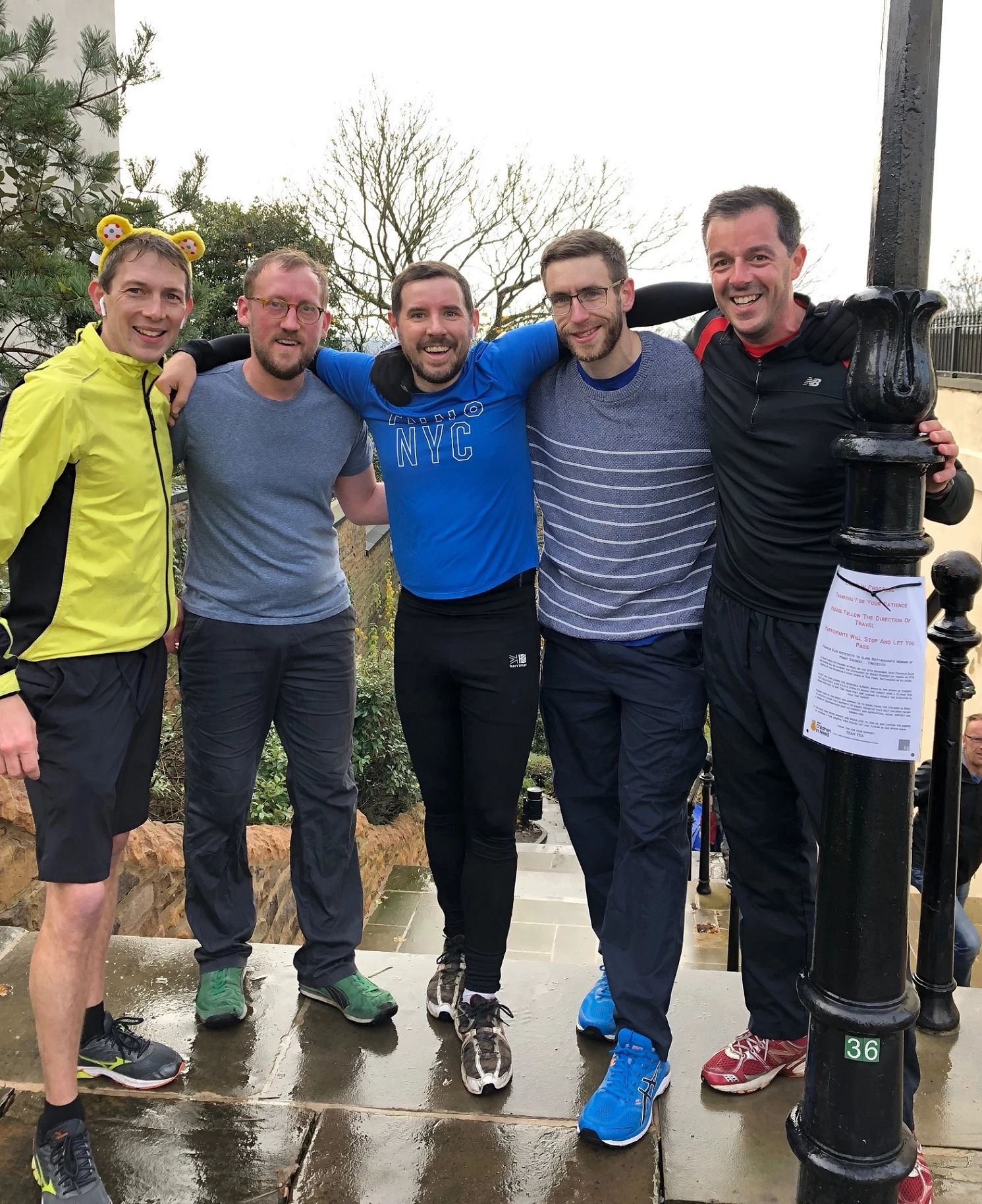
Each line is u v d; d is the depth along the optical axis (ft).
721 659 8.09
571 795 9.25
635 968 8.36
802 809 8.36
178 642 9.62
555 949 22.84
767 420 7.45
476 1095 8.52
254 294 8.55
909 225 5.18
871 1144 5.74
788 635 7.68
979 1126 8.32
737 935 13.37
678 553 8.57
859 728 5.59
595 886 9.43
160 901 15.61
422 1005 9.96
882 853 5.57
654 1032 8.20
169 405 8.30
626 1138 7.85
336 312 60.34
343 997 9.59
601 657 8.66
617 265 7.98
